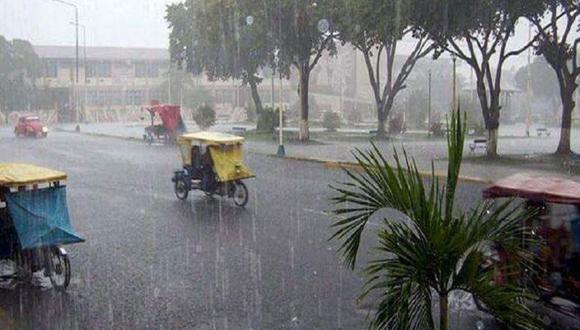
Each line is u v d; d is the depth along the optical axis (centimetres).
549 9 2475
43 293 863
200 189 1591
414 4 2208
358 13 2400
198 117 4300
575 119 6094
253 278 912
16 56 6056
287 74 4303
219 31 3697
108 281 912
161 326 734
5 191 873
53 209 894
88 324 743
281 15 3148
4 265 973
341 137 3641
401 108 5700
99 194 1738
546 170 2011
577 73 2447
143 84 6838
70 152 2986
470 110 4812
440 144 3148
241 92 7044
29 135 4119
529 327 439
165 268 975
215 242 1143
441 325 457
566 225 691
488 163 2223
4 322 751
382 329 462
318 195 1650
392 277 451
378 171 474
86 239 1184
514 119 6456
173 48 4738
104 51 6888
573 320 667
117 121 6600
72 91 6100
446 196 452
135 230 1260
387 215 1262
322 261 995
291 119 5894
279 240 1146
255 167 2317
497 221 467
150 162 2530
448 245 437
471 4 2225
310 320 742
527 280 545
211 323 739
